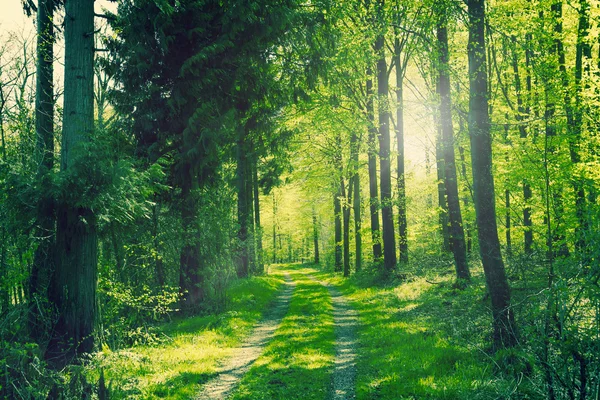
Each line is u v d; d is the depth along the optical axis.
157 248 13.72
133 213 9.58
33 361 6.93
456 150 21.42
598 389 4.62
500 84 15.73
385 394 7.04
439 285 17.16
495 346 8.14
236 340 11.90
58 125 12.12
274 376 8.23
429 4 11.84
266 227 53.69
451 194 15.80
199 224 15.15
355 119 20.58
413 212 21.72
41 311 9.09
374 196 24.08
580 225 10.08
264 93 15.41
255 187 32.28
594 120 12.08
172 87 14.01
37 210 8.54
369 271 23.78
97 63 13.81
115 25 13.16
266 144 21.77
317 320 14.06
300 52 15.61
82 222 9.12
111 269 11.31
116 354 9.13
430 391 6.75
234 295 18.41
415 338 10.29
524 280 8.70
